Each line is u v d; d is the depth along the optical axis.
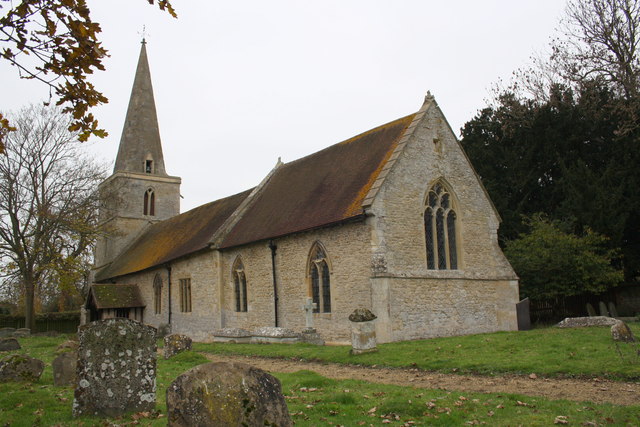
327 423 7.81
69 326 44.28
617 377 10.27
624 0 30.88
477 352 13.98
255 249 24.45
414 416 8.18
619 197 26.81
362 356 14.75
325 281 20.83
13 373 11.41
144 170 45.19
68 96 7.00
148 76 46.69
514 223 30.19
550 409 8.24
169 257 31.58
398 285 18.88
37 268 34.22
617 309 27.73
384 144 21.91
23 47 6.66
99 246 46.47
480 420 7.82
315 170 25.50
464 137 35.31
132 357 8.71
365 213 18.81
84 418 8.19
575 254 24.48
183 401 6.22
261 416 6.20
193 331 28.81
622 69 30.59
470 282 21.50
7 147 32.75
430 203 21.27
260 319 23.84
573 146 31.66
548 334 16.33
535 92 36.03
